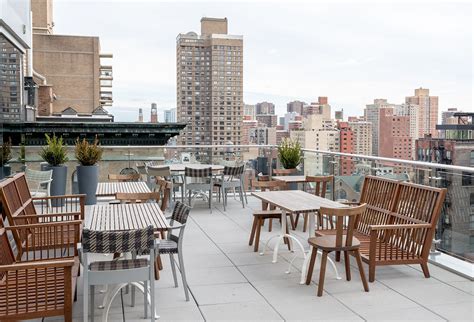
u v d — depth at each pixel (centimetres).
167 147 1080
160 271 546
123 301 455
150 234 370
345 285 499
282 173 995
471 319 412
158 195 592
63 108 3831
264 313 426
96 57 3906
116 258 478
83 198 604
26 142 1295
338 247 470
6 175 777
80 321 409
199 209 952
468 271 530
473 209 522
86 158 962
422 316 418
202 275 533
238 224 808
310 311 430
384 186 597
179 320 411
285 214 589
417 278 521
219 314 424
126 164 1066
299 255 614
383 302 452
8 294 354
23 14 878
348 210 461
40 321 409
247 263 579
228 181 965
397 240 546
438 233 586
